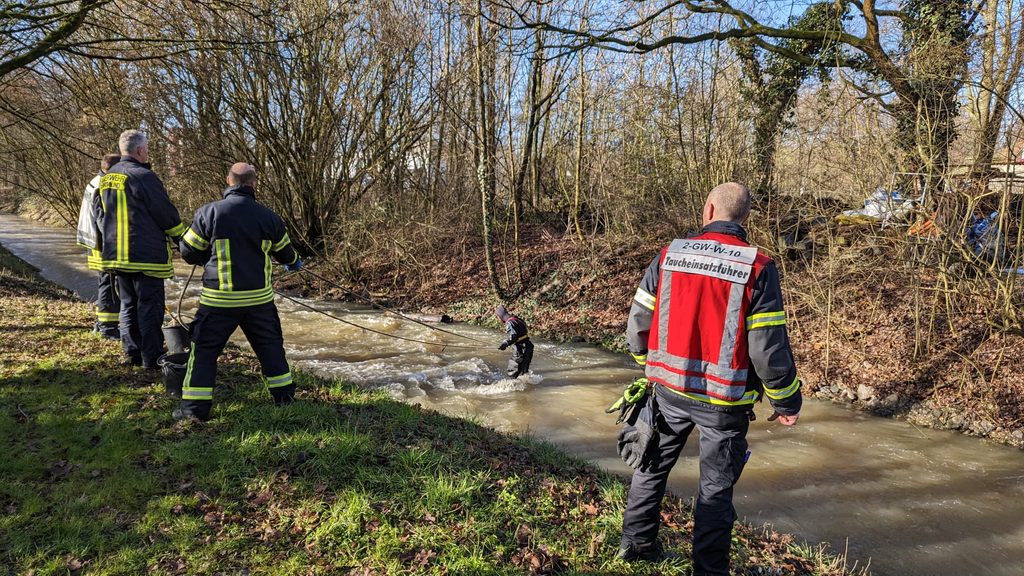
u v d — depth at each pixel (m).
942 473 5.56
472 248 15.07
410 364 8.58
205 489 3.45
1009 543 4.38
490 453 4.43
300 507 3.35
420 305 13.32
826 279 9.04
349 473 3.72
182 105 14.67
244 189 4.26
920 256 7.73
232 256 4.16
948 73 7.68
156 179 4.89
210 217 4.11
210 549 2.97
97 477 3.47
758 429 6.58
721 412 2.63
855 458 5.86
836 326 8.83
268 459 3.79
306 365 8.24
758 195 10.34
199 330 4.19
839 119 8.48
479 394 7.38
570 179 15.98
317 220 16.48
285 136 15.30
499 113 13.44
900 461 5.82
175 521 3.15
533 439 5.58
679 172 12.33
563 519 3.59
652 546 3.13
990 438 6.42
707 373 2.64
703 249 2.72
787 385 2.56
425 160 17.12
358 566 2.94
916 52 8.00
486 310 12.38
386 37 14.82
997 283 7.24
